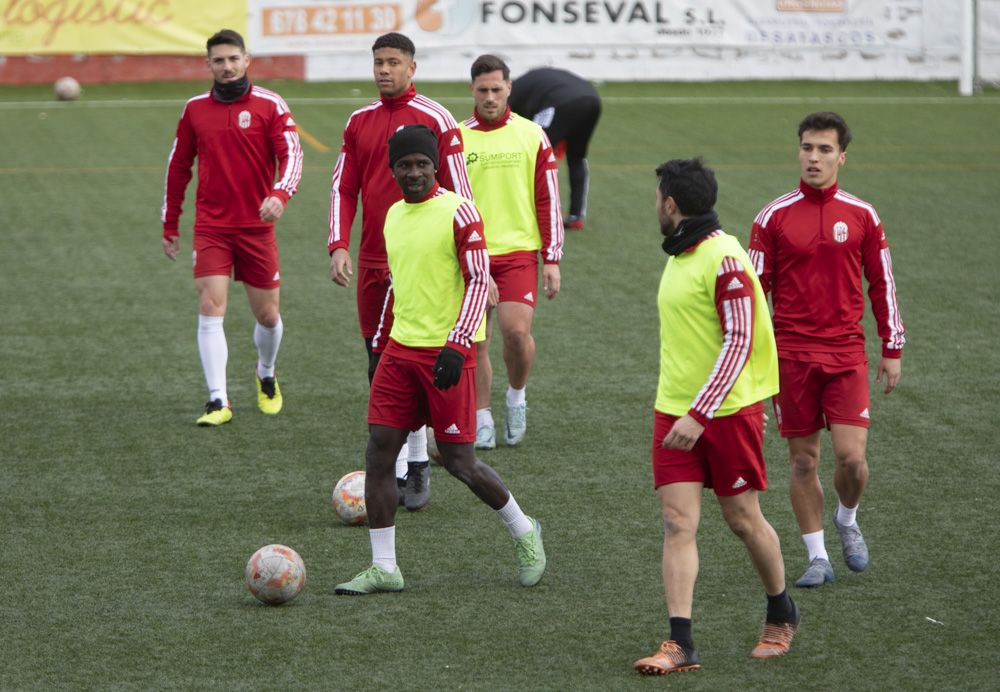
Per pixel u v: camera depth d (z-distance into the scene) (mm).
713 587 17625
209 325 25578
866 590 17438
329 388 27938
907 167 55031
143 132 63375
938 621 16328
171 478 22375
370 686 14555
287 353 30547
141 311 34250
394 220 17625
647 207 47688
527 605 16984
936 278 36812
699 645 15688
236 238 25484
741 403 14711
